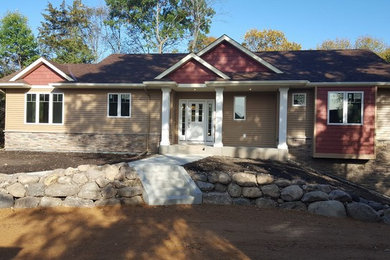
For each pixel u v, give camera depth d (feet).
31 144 54.95
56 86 52.26
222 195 26.73
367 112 45.85
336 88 46.70
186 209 24.66
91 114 53.93
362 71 49.96
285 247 17.40
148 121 52.75
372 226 22.86
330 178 41.73
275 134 53.21
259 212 24.95
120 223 20.89
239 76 48.39
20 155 47.19
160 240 17.94
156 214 23.12
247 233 19.67
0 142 78.54
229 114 54.80
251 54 50.08
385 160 47.26
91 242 17.39
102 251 16.14
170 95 51.93
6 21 101.09
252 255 16.12
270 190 26.66
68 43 112.57
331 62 55.57
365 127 45.93
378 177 47.32
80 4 124.57
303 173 36.14
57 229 19.56
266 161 42.73
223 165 34.83
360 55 57.93
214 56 51.72
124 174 26.45
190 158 39.68
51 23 126.21
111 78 53.72
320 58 58.08
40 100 54.95
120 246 16.87
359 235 20.29
